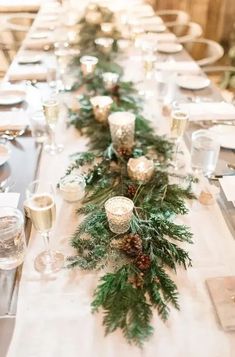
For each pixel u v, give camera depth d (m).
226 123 1.62
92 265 0.92
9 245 0.93
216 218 1.10
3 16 3.86
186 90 1.99
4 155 1.34
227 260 0.97
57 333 0.79
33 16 3.75
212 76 4.10
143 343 0.77
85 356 0.75
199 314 0.83
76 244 0.98
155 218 1.02
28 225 1.08
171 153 1.39
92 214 1.05
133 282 0.86
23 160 1.36
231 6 4.23
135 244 0.92
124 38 2.80
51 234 1.05
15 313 0.83
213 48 2.92
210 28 4.39
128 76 2.23
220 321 0.81
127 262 0.92
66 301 0.86
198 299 0.87
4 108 1.77
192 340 0.78
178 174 1.29
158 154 1.40
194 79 2.07
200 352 0.76
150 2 4.18
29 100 1.82
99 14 2.97
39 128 1.52
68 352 0.76
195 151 1.29
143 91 2.01
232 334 0.79
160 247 0.95
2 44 3.37
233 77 3.65
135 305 0.81
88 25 2.73
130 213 0.96
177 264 0.95
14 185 1.23
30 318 0.82
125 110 1.70
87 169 1.32
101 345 0.77
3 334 0.79
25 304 0.85
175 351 0.76
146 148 1.41
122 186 1.16
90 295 0.88
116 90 1.87
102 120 1.60
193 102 1.86
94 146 1.44
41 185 1.25
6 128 1.56
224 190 1.17
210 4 4.22
